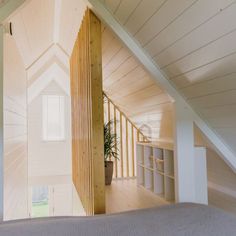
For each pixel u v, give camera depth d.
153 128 4.59
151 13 2.00
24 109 4.16
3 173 2.05
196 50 1.99
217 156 3.41
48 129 7.16
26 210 4.53
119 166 5.34
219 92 2.24
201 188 2.85
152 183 4.30
